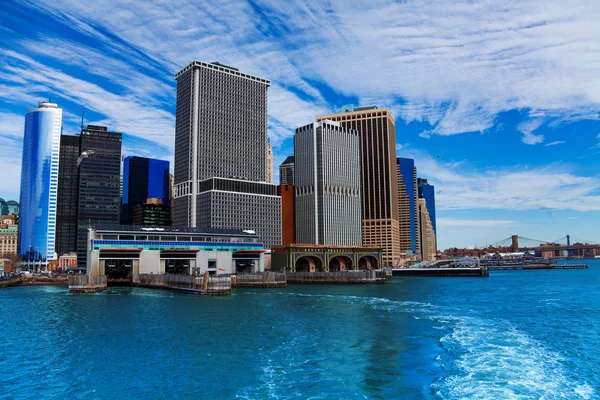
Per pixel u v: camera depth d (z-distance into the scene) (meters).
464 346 64.00
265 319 90.38
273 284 184.00
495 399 42.06
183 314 98.06
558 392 43.72
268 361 57.06
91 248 188.00
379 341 68.44
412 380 48.78
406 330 77.38
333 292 160.50
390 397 43.94
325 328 79.75
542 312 100.56
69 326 83.25
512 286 190.75
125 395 45.50
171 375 51.53
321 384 48.00
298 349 63.38
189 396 44.94
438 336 71.81
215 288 144.88
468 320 88.44
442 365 54.16
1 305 119.19
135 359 58.47
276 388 46.88
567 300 127.88
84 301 128.25
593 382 46.72
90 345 66.81
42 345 67.06
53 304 120.62
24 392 46.62
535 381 47.09
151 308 109.50
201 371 52.91
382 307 110.94
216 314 97.94
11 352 62.88
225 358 58.59
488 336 71.50
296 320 89.00
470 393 43.91
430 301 125.94
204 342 68.19
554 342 66.50
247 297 140.12
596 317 92.25
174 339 70.56
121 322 87.31
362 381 48.81
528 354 58.66
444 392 44.50
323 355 59.97
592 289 170.25
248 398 44.22
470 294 150.00
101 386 48.16
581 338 69.44
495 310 104.50
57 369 54.38
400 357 58.50
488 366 53.06
